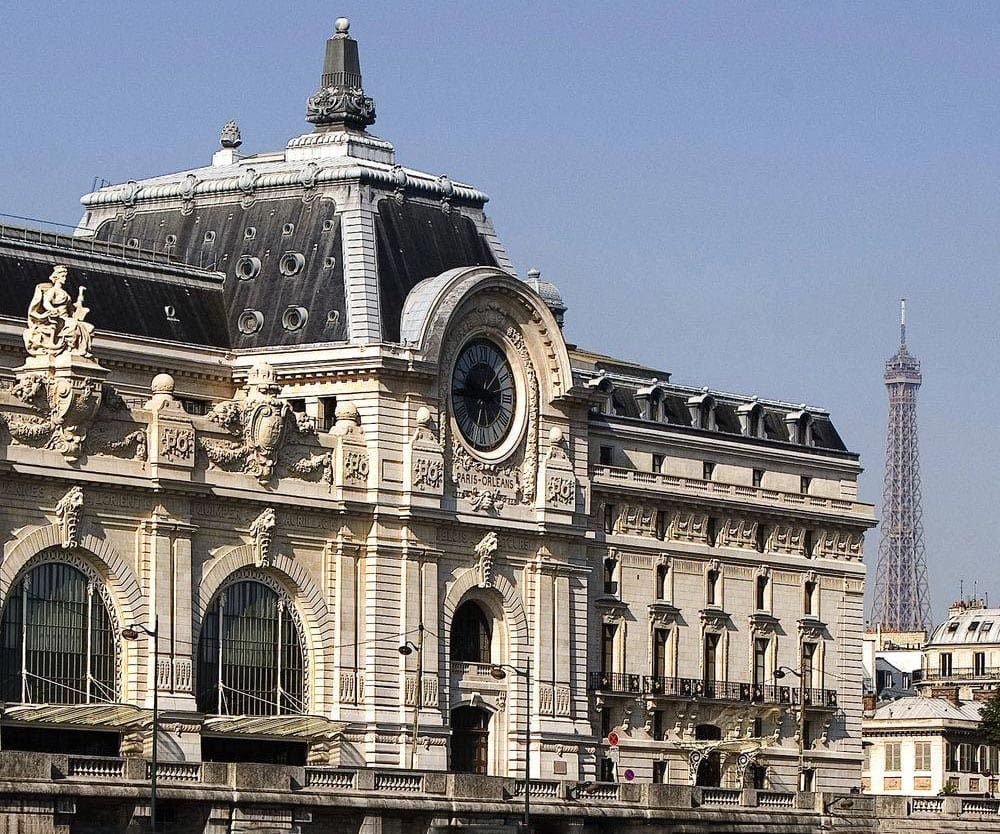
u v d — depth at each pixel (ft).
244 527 647.56
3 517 602.44
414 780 592.19
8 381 627.87
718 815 649.61
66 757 535.19
